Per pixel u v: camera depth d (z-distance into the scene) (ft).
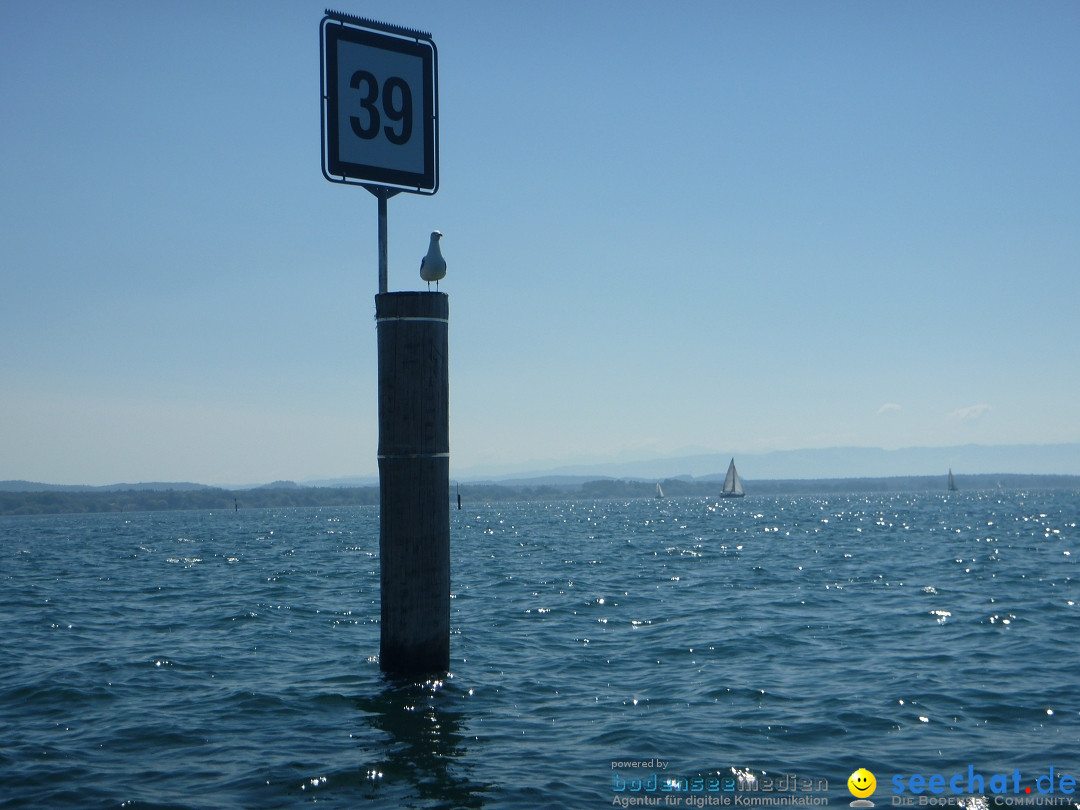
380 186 33.99
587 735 31.55
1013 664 43.06
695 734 31.76
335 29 33.01
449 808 24.53
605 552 134.92
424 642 33.99
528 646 49.44
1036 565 99.55
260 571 105.40
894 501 643.04
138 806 24.66
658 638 51.98
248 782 26.61
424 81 35.14
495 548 150.00
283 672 42.04
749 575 91.25
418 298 32.71
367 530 271.28
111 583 91.86
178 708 35.45
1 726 33.12
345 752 29.40
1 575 105.60
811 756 29.30
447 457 33.81
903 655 45.88
